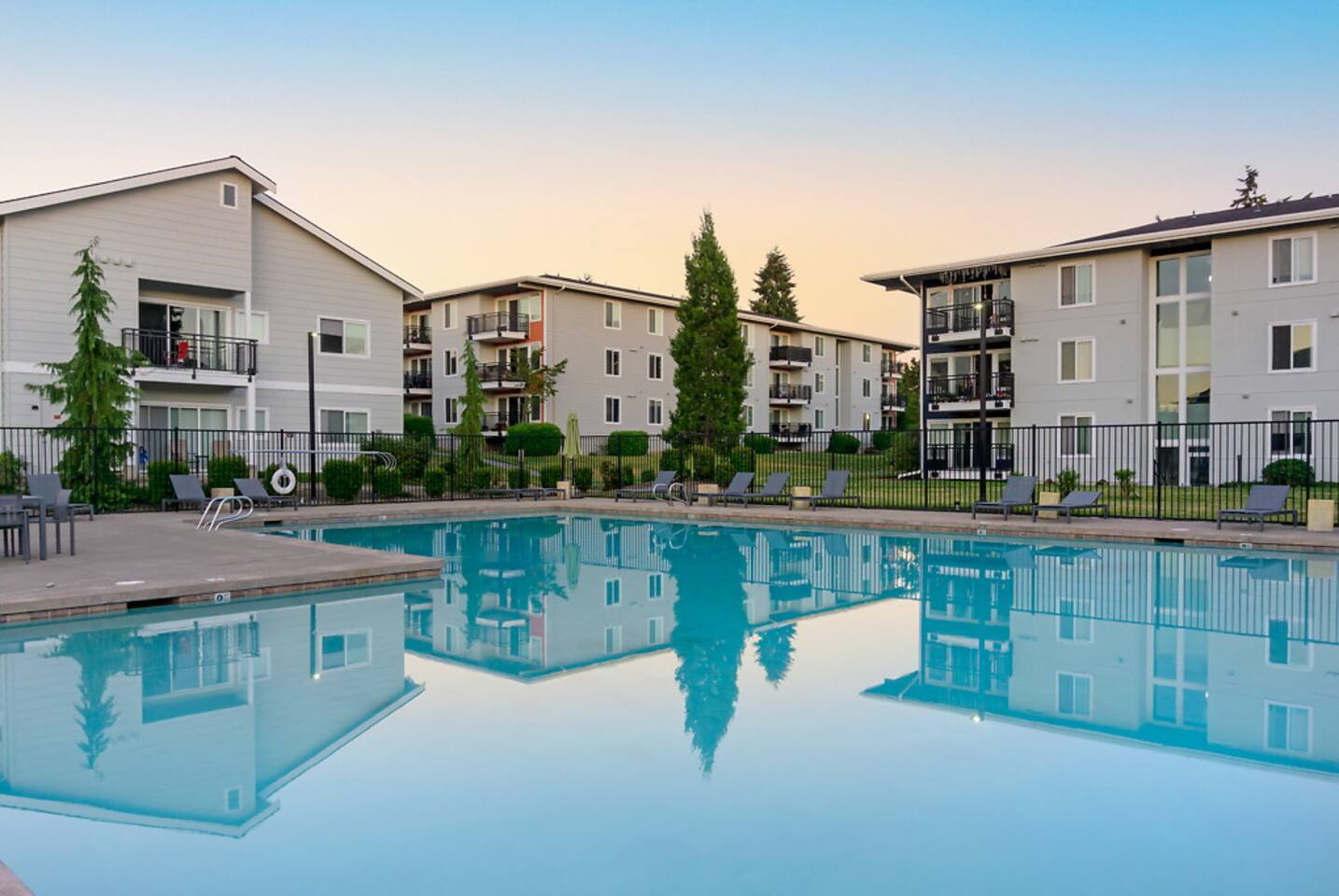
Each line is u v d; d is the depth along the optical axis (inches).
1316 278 982.4
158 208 888.3
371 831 129.3
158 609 309.7
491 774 153.2
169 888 110.8
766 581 394.0
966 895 108.6
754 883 112.1
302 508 707.4
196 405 960.9
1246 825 131.0
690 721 184.9
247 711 191.9
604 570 431.8
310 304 1045.8
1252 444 1019.9
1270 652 252.1
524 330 1547.7
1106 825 131.3
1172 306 1115.3
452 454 888.9
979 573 416.5
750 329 1873.8
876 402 2285.9
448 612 316.5
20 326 808.3
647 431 1680.6
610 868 116.6
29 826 131.1
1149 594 356.2
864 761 160.6
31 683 215.9
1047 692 209.6
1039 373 1197.1
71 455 666.8
